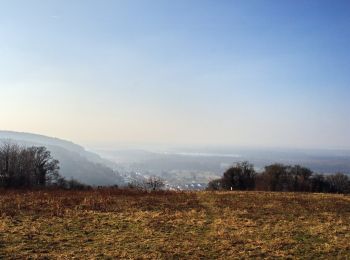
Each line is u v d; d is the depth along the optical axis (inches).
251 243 764.6
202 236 819.4
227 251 706.2
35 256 642.8
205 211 1141.7
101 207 1161.4
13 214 999.0
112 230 853.2
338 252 711.7
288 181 3331.7
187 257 664.4
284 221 994.7
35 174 3161.9
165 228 888.3
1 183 2723.9
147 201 1322.6
